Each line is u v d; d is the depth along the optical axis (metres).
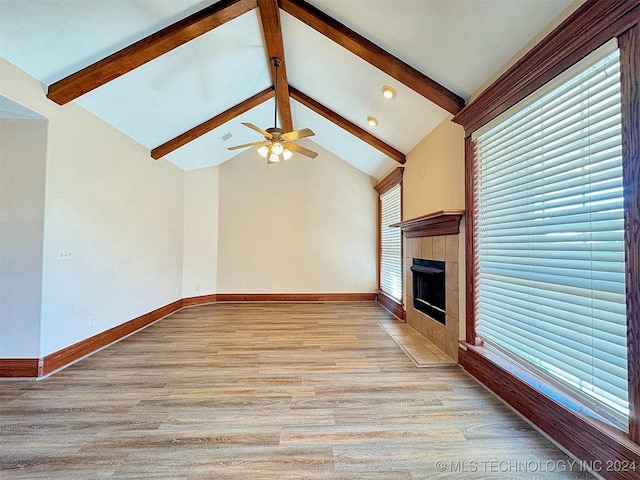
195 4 2.85
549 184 2.10
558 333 2.02
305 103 5.00
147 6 2.68
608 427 1.66
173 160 5.52
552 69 2.01
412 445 1.94
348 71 3.79
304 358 3.41
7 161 2.91
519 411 2.28
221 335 4.27
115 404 2.41
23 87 2.70
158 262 5.12
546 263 2.12
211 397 2.53
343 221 6.90
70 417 2.23
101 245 3.72
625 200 1.55
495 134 2.69
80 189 3.37
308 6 3.07
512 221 2.47
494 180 2.72
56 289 3.06
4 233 2.90
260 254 6.76
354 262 6.89
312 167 6.86
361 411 2.33
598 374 1.74
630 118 1.51
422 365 3.18
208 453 1.86
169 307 5.51
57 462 1.77
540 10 2.01
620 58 1.56
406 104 3.79
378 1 2.61
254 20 3.42
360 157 6.28
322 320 5.14
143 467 1.74
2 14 2.30
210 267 6.55
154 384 2.76
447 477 1.68
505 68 2.54
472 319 3.00
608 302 1.69
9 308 2.88
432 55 2.87
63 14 2.45
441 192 3.74
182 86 3.84
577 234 1.88
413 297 4.62
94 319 3.61
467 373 3.02
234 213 6.72
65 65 2.84
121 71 3.01
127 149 4.24
